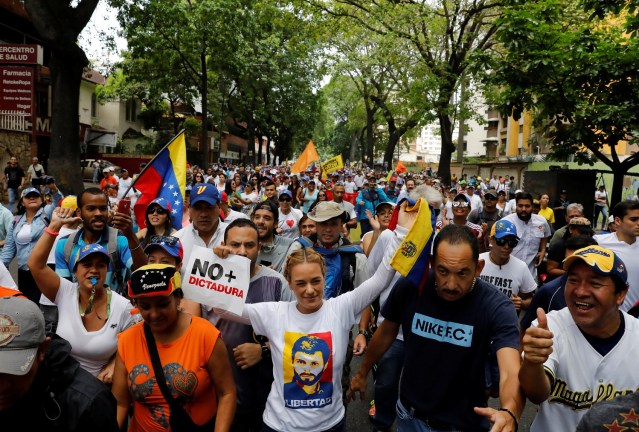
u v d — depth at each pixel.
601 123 9.25
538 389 2.18
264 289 3.42
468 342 2.55
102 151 41.53
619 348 2.39
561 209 11.14
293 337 2.91
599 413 1.53
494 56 11.11
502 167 43.97
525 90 10.29
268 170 37.28
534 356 2.07
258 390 3.31
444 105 23.17
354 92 44.44
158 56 28.88
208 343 2.64
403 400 2.75
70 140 16.47
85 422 1.88
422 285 2.66
